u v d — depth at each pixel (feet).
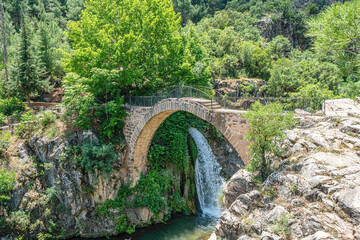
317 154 28.19
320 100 40.50
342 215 21.80
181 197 67.41
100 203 57.88
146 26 63.41
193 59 75.15
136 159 64.95
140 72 61.05
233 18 231.71
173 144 70.33
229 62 137.18
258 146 32.68
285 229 24.17
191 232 57.77
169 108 51.78
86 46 66.49
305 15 249.75
